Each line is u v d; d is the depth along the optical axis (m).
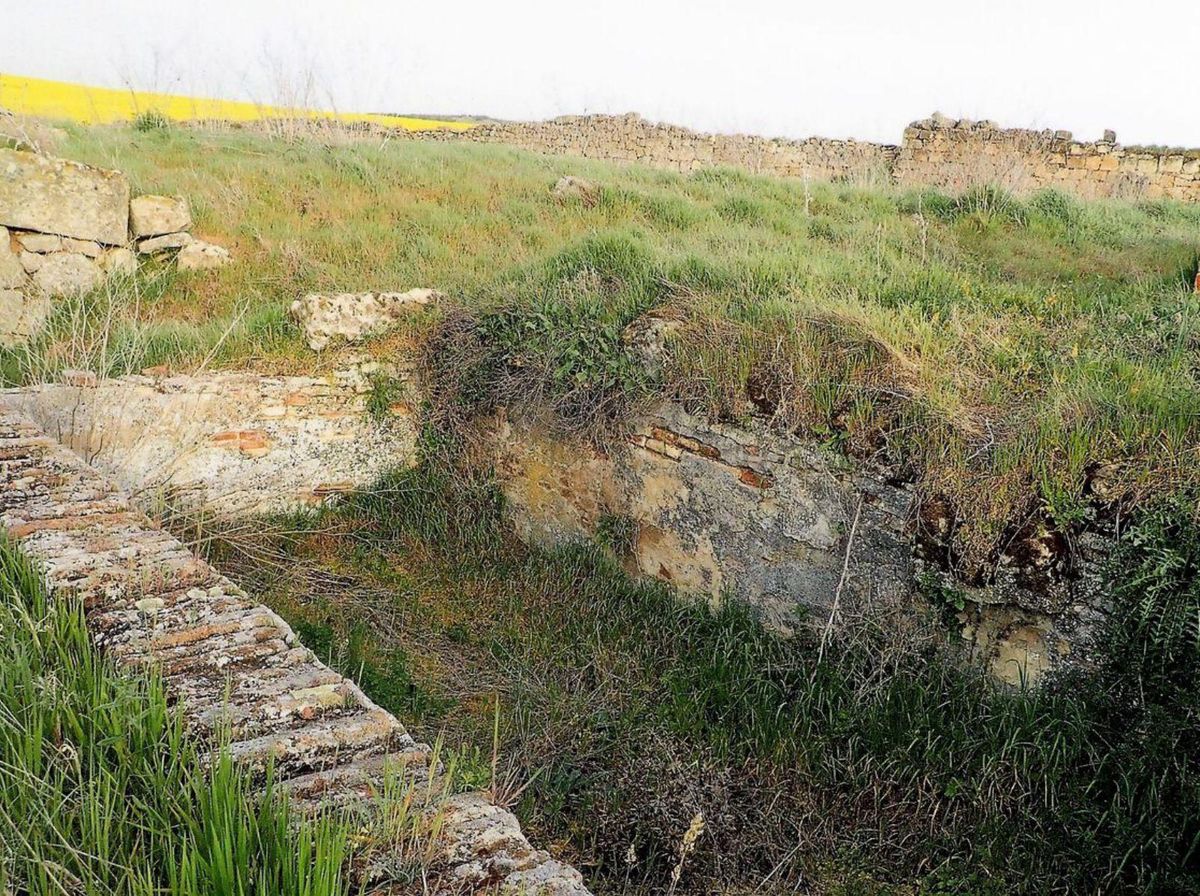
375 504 7.20
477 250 9.86
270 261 9.41
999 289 7.16
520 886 2.19
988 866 3.79
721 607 5.70
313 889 1.99
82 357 6.70
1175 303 6.53
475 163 13.81
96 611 3.18
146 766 2.35
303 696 2.80
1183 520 3.95
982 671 4.50
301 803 2.35
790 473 5.26
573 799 4.25
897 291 6.84
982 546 4.43
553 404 6.50
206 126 15.44
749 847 3.99
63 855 2.09
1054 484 4.33
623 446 6.19
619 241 8.18
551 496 6.78
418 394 7.46
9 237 7.88
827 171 18.05
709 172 14.02
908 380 5.18
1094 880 3.65
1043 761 3.99
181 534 5.90
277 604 5.82
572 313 6.83
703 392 5.70
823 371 5.37
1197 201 15.47
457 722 4.82
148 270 8.94
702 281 6.91
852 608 4.98
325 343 7.29
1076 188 15.33
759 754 4.53
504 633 5.75
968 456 4.60
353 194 11.58
